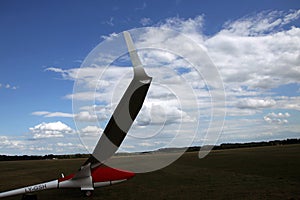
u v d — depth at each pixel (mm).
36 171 27250
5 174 24672
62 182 12211
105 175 12258
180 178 17047
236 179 15570
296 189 12078
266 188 12531
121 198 11562
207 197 11219
